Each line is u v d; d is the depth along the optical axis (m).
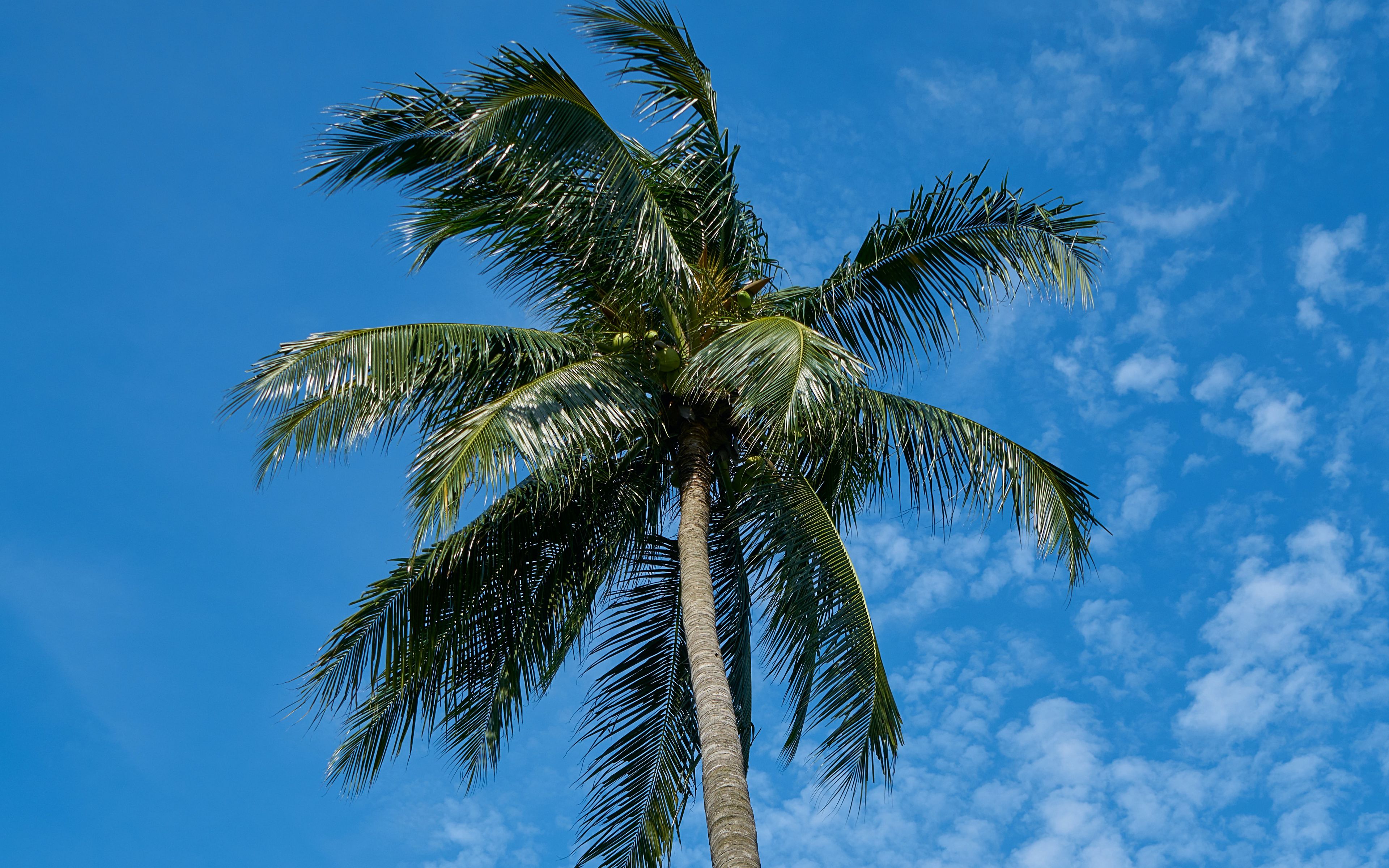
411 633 10.80
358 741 11.12
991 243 11.49
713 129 11.90
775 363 9.52
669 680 11.80
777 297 12.08
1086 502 11.29
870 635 10.02
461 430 9.37
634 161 10.35
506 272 11.91
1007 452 11.13
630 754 11.37
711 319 11.21
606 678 11.53
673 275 10.62
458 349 10.78
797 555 10.51
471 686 11.37
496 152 10.68
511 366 11.27
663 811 11.28
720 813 8.51
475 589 11.06
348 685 10.59
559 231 11.35
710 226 11.84
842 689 9.92
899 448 10.96
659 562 11.91
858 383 9.65
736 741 9.08
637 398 10.52
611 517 11.62
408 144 11.09
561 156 9.97
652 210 10.29
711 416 11.52
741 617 11.73
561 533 11.55
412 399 10.91
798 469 11.16
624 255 10.69
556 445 9.48
